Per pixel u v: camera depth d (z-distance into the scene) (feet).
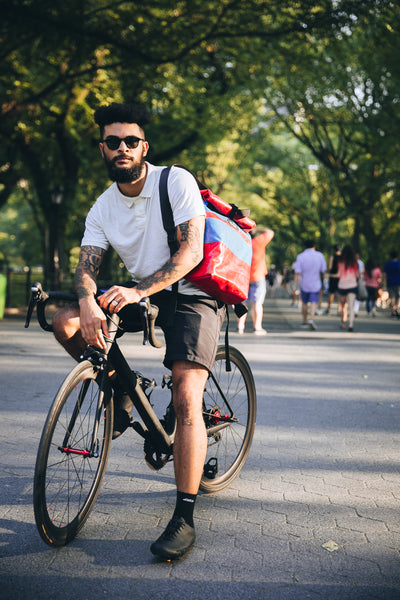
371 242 109.70
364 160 98.02
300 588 8.41
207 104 67.51
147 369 25.36
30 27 44.47
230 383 12.55
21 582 8.39
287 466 13.75
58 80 53.83
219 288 9.79
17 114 59.21
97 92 58.90
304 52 50.85
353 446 15.38
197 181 10.06
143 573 8.74
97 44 46.73
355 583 8.56
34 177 72.28
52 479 9.27
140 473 13.03
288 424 17.49
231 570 8.89
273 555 9.37
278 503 11.53
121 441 15.37
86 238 10.27
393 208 109.70
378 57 54.19
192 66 51.65
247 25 47.57
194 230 9.52
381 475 13.20
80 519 9.89
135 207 9.87
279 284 175.22
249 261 10.40
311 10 46.21
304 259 45.50
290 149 129.90
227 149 108.17
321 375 25.72
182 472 9.52
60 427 9.26
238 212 10.43
